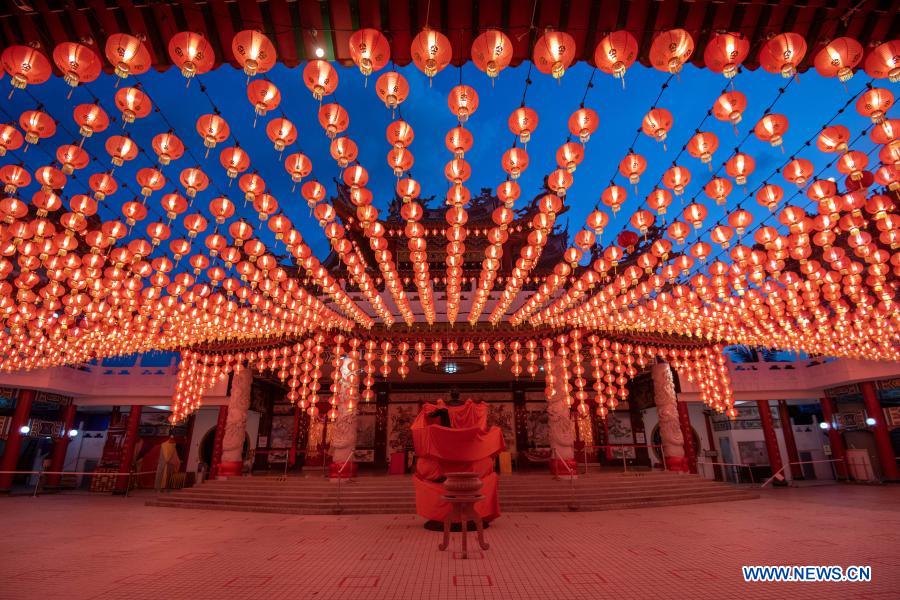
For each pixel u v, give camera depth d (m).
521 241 19.27
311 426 21.25
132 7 4.33
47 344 13.32
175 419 15.54
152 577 5.16
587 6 4.45
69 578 5.14
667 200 6.20
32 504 13.65
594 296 11.62
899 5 4.26
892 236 7.00
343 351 14.10
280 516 10.55
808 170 5.50
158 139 4.86
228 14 4.45
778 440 21.45
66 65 3.74
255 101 4.23
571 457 13.75
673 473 14.73
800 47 3.73
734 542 6.91
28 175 5.62
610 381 14.23
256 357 15.76
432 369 18.80
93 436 21.75
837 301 10.28
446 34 4.71
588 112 4.74
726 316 12.21
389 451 20.52
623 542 6.98
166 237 6.91
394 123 4.87
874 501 12.12
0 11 4.32
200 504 12.43
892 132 4.74
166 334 13.69
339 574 5.24
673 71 3.82
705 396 16.38
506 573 5.24
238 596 4.49
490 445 7.93
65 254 7.04
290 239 7.57
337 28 4.64
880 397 18.86
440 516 7.73
